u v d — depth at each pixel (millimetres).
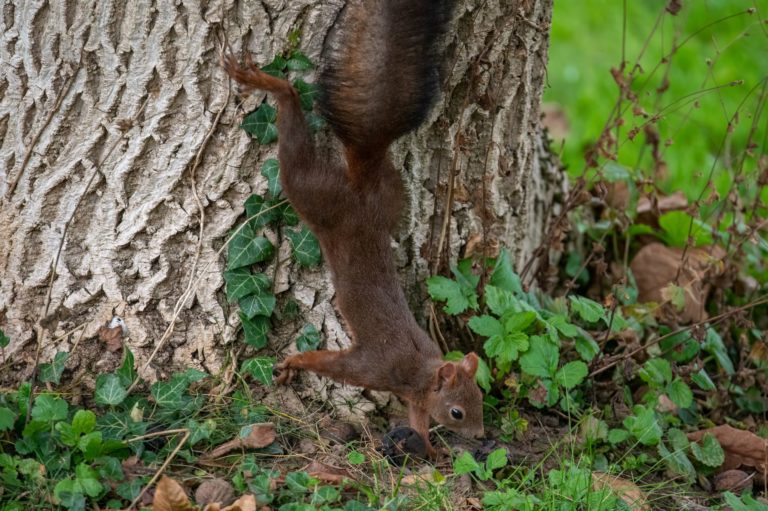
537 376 8945
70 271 8727
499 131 9477
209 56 8352
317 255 8742
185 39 8305
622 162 15086
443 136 9148
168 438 8078
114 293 8719
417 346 8602
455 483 8141
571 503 7676
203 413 8492
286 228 8750
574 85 17297
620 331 10070
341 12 8336
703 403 10234
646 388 9953
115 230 8680
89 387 8648
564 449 8641
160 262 8711
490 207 9586
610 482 8391
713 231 11039
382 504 7562
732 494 8102
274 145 8578
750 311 11180
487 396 9312
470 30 8914
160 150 8531
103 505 7340
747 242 11477
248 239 8648
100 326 8742
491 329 8945
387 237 8602
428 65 8125
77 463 7621
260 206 8633
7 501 7230
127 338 8742
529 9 9227
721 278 10781
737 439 9180
